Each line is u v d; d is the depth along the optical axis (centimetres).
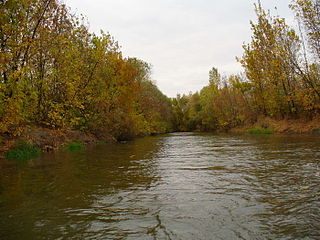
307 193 534
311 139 1773
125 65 2841
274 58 2867
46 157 1231
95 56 2211
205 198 528
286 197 514
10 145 1274
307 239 345
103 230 387
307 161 895
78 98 2027
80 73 2044
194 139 2636
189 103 8081
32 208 489
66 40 1667
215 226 391
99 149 1653
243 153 1202
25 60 1388
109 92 2580
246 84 3966
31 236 372
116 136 2753
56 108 1695
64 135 1873
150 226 397
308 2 2309
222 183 645
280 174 715
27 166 962
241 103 4419
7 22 1314
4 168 922
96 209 478
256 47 3294
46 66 1686
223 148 1492
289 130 2991
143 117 4144
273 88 3234
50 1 1579
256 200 504
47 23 1703
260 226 387
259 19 3178
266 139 2069
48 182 696
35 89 1598
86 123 2338
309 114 2956
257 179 670
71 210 475
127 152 1443
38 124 1767
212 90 5794
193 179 700
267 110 3766
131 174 790
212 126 5791
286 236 354
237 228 383
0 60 1170
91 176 768
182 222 409
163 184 655
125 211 464
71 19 2002
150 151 1475
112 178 737
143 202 513
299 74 2636
